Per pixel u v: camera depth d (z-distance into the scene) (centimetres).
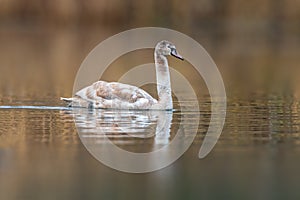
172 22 4706
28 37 4650
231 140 1370
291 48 4138
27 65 3216
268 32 4653
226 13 4706
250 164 1178
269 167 1155
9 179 1084
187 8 4712
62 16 4734
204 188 1043
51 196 1000
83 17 4731
